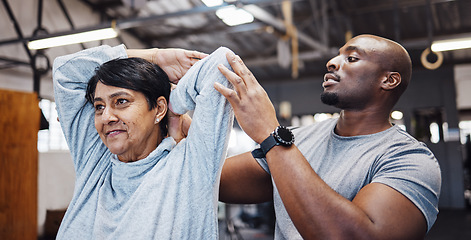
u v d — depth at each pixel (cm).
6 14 582
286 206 94
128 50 113
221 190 135
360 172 106
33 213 407
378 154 105
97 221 96
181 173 97
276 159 95
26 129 408
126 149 95
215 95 96
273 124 97
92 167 105
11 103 397
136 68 95
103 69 95
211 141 95
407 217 92
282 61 690
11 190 391
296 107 1145
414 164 99
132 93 94
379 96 113
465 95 1045
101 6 762
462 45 439
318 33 855
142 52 112
